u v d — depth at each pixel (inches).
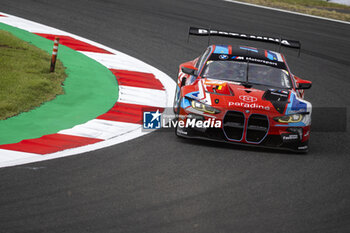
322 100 1539.1
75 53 1720.0
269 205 714.8
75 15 2290.8
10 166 811.4
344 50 2359.7
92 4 2578.7
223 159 904.3
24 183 743.1
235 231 626.8
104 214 653.9
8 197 691.4
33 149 904.9
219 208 693.3
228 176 821.2
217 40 2199.8
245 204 713.0
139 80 1520.7
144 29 2203.5
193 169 842.8
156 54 1852.9
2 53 1510.8
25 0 2460.6
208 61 1129.4
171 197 721.0
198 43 2096.5
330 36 2655.0
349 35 2753.4
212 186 773.3
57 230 604.1
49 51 1681.8
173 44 2023.9
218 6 3075.8
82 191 724.7
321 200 745.0
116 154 900.0
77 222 627.5
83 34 1995.6
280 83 1081.4
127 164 850.8
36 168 808.3
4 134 978.7
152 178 791.1
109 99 1301.7
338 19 3316.9
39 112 1131.9
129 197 712.4
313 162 931.3
